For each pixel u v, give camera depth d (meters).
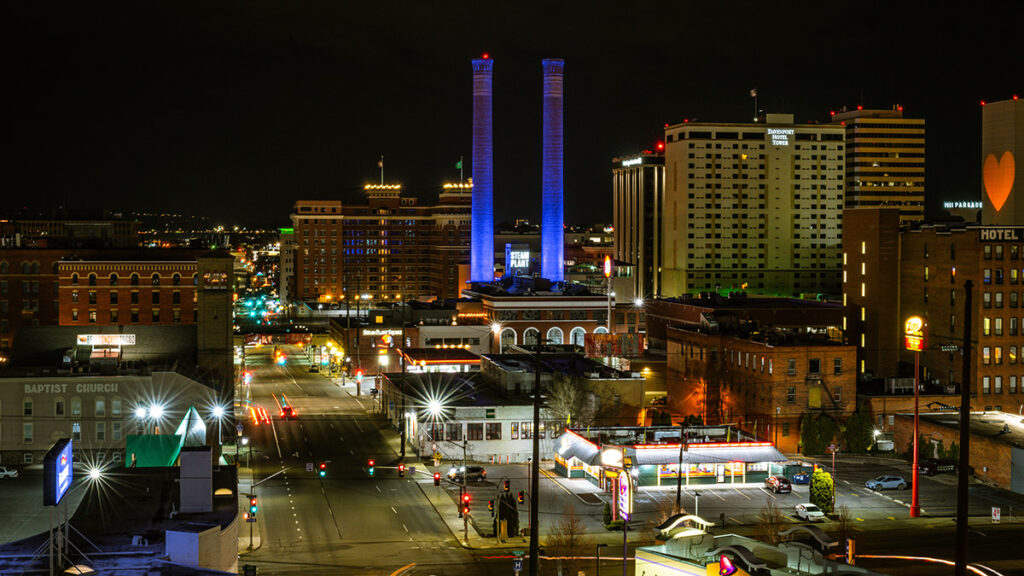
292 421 143.00
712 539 50.03
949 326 144.50
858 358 163.00
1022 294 138.75
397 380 140.25
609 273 164.00
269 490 102.25
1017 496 101.94
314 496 100.06
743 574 44.12
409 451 122.69
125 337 128.50
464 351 174.75
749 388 128.50
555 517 92.25
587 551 79.25
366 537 85.25
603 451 87.50
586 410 122.25
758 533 85.19
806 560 45.12
